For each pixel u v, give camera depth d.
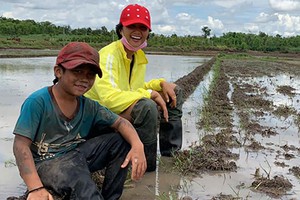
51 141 1.50
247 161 2.40
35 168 1.39
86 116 1.57
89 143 1.59
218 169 2.22
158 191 1.89
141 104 1.93
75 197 1.42
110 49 2.00
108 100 1.90
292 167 2.30
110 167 1.63
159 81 2.27
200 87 6.31
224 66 12.16
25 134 1.40
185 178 2.08
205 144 2.67
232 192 1.91
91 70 1.44
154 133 2.03
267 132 3.13
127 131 1.60
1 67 8.66
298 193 1.93
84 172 1.46
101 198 1.44
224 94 5.21
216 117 3.66
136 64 2.14
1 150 2.42
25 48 19.27
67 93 1.47
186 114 3.79
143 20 1.96
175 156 2.29
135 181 2.00
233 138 2.89
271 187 1.98
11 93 4.77
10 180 1.96
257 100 4.67
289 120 3.71
